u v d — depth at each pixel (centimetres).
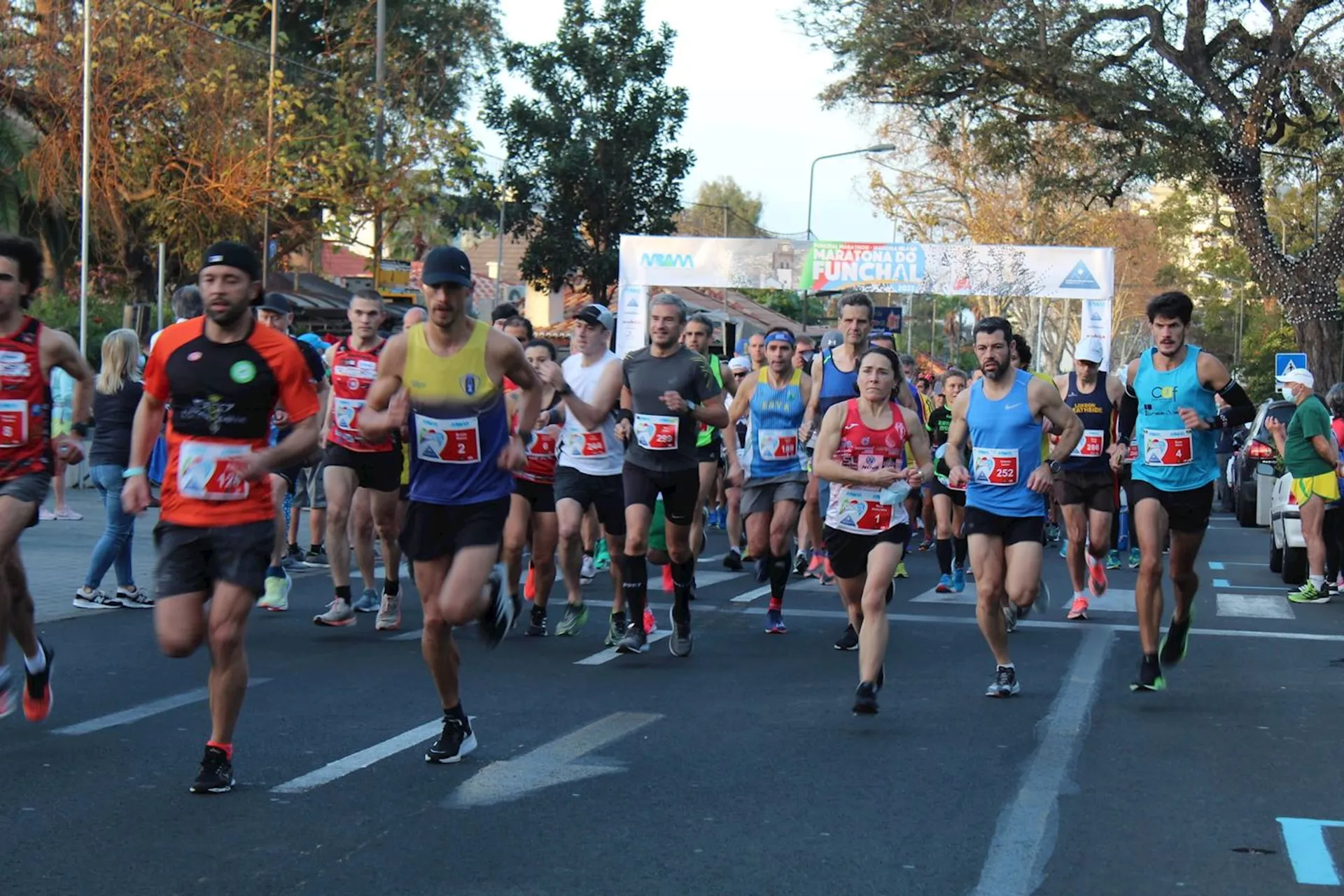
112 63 2892
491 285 3797
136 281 3359
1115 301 6788
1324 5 3002
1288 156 3328
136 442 582
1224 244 5684
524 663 911
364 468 1023
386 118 3153
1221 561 1750
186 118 2983
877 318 3272
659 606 1203
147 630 990
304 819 551
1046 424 819
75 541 1483
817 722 743
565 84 4725
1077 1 2948
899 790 607
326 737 688
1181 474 816
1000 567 805
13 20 2920
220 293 559
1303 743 710
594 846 522
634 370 922
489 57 4634
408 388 610
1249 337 6334
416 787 600
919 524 2116
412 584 1295
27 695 696
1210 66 3066
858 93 3189
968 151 4825
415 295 2925
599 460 970
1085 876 498
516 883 480
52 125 2975
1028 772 641
